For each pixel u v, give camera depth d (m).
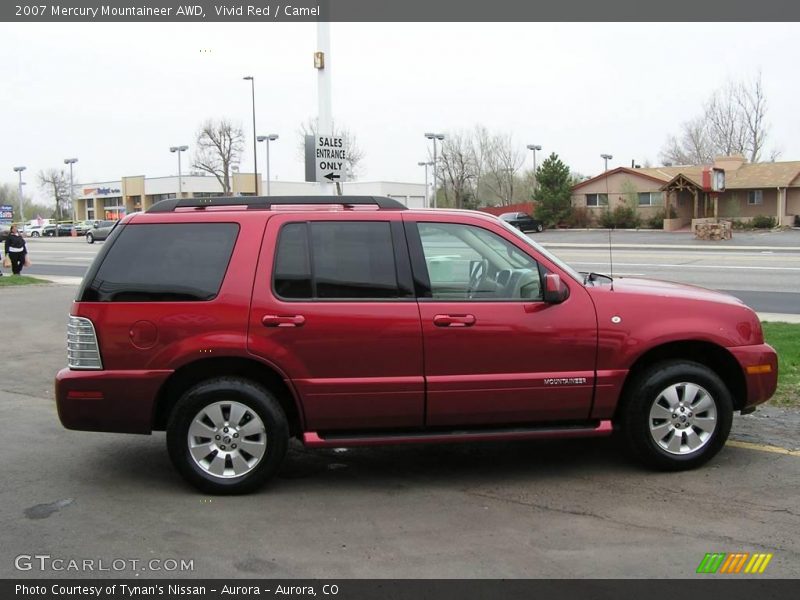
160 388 4.82
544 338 4.99
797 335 9.96
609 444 6.00
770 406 6.82
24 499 4.88
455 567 3.85
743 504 4.64
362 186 66.19
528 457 5.71
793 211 49.97
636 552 4.00
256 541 4.20
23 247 23.34
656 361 5.30
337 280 4.91
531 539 4.18
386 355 4.88
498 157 76.06
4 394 8.05
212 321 4.80
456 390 4.93
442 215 5.12
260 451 4.90
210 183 77.50
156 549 4.10
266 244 4.91
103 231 50.88
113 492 5.00
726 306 5.26
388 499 4.84
